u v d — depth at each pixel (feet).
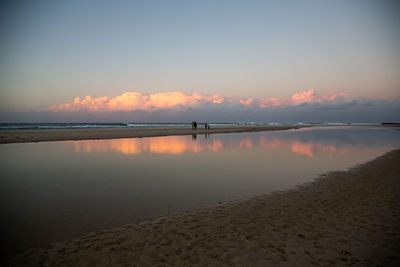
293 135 103.91
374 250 12.25
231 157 43.62
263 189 23.66
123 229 14.79
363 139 81.00
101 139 78.74
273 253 11.99
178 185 25.25
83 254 11.94
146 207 18.76
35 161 38.88
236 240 13.29
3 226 15.19
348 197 20.54
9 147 55.88
